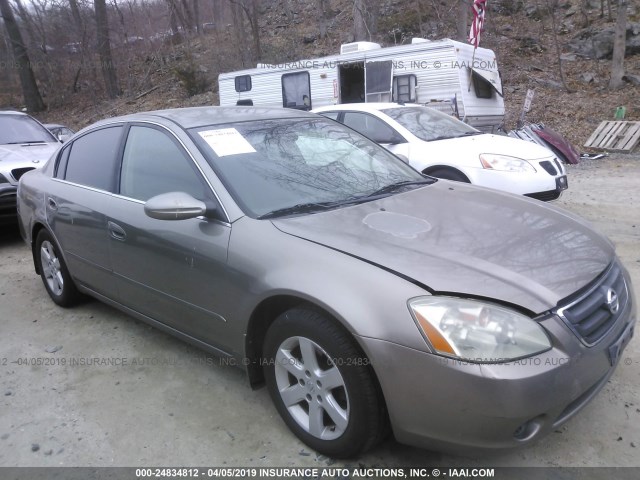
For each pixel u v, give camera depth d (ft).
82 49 83.15
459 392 6.88
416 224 9.02
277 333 8.57
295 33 74.59
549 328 7.11
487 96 40.63
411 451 8.56
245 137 10.99
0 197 20.81
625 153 38.70
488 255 8.02
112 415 9.87
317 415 8.38
